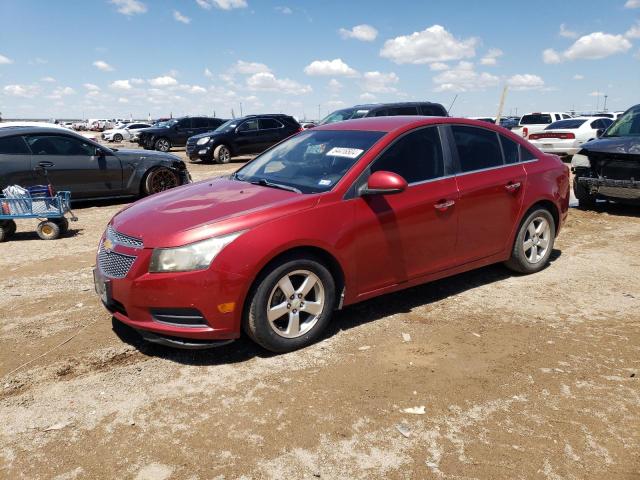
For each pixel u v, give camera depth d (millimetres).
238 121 21219
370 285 4148
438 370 3555
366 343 3975
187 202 4035
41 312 4684
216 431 2916
